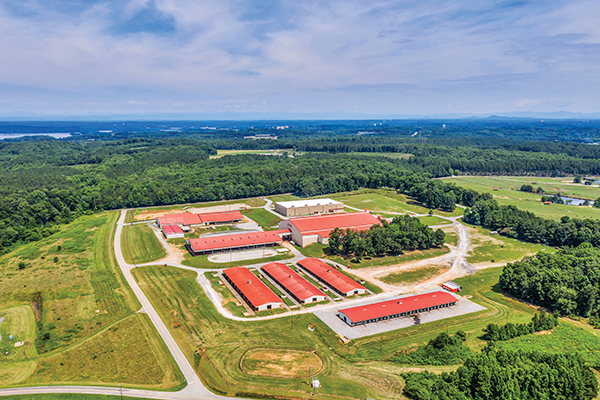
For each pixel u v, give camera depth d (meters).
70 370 86.94
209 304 117.62
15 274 138.62
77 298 120.94
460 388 76.56
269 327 105.25
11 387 81.38
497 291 130.88
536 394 75.38
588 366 82.75
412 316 112.50
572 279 118.38
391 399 76.62
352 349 95.19
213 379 83.31
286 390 79.88
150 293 124.56
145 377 84.38
